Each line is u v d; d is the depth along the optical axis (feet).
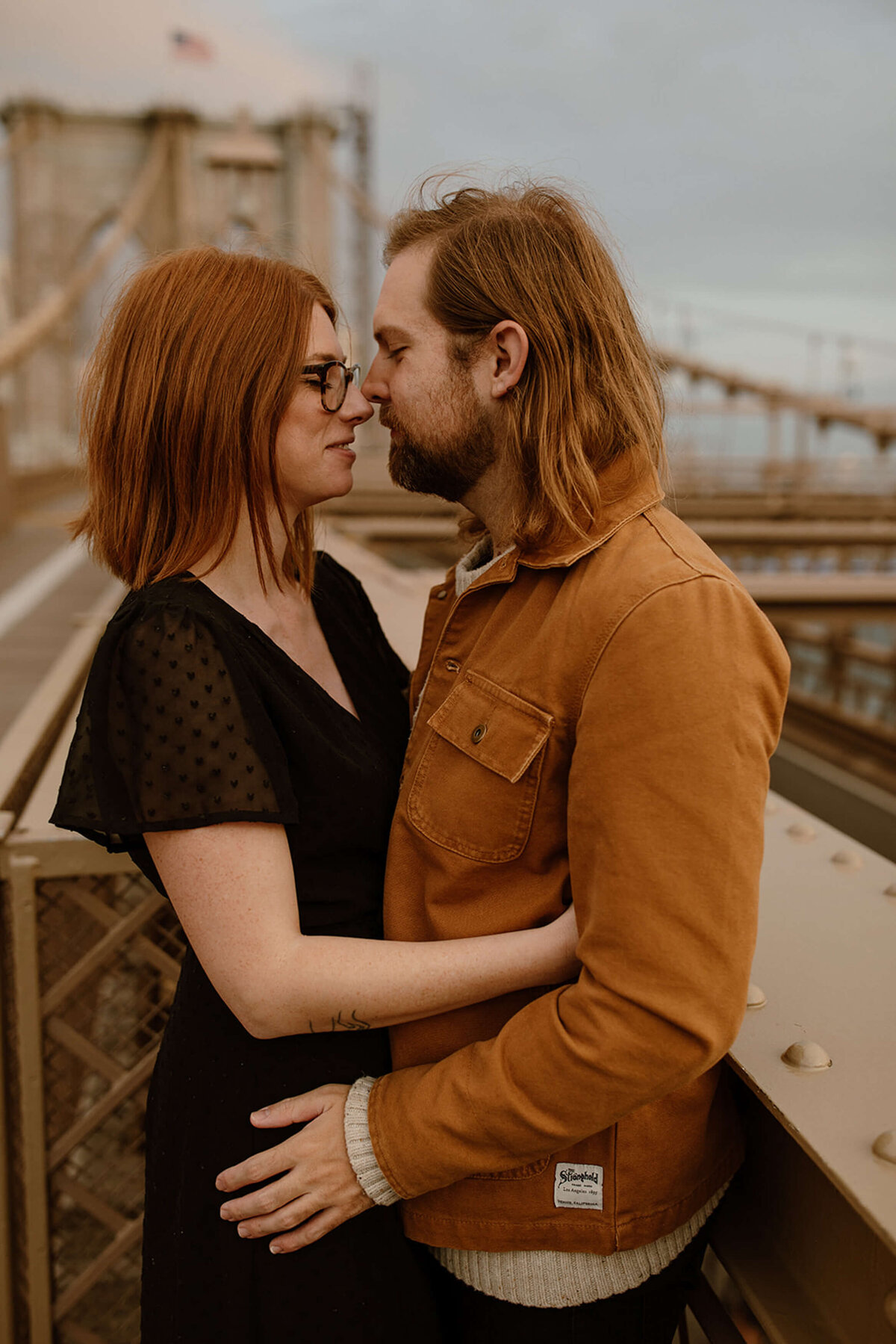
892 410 74.43
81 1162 5.19
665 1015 2.52
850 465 61.77
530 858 3.00
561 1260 3.06
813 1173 3.00
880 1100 2.65
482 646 3.15
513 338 3.00
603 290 3.09
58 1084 5.02
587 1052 2.60
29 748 5.49
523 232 3.06
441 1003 2.94
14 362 44.65
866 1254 2.71
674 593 2.64
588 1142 3.00
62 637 14.23
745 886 2.56
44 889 4.48
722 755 2.54
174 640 2.94
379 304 3.27
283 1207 3.05
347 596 4.28
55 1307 4.83
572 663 2.81
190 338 3.12
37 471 51.88
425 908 3.19
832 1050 2.87
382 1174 2.96
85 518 3.43
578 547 2.93
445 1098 2.85
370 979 2.90
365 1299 3.15
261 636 3.25
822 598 16.08
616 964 2.58
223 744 2.89
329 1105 3.09
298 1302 3.11
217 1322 3.17
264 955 2.91
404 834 3.23
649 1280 3.13
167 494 3.22
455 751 3.10
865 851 4.40
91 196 114.11
